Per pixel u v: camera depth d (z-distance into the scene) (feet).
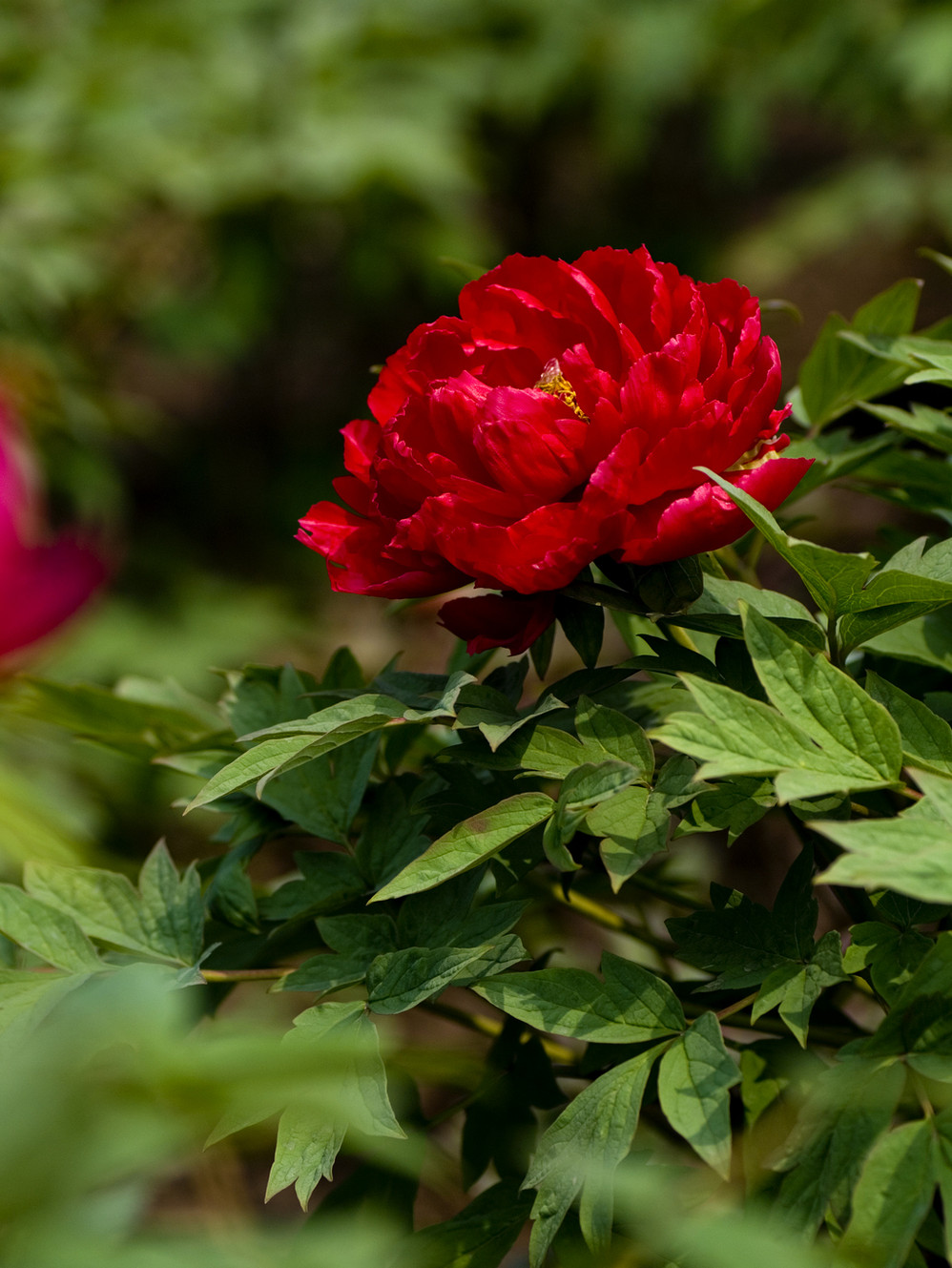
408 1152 4.26
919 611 4.16
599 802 4.13
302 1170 4.04
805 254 14.29
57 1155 3.43
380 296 13.98
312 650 13.76
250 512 15.35
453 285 13.74
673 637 4.52
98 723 4.91
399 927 4.27
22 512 4.44
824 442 4.83
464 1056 4.52
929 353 4.59
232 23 13.06
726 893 4.22
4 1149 3.41
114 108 11.22
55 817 4.96
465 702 4.26
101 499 11.03
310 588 14.98
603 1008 4.10
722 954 4.18
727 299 4.36
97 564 4.52
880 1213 3.82
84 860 4.86
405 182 12.29
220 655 12.35
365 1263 3.59
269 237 12.96
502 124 16.06
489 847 4.10
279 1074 3.50
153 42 12.27
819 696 4.03
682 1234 3.87
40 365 10.13
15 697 4.86
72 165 10.89
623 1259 4.12
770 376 4.22
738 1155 4.34
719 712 4.00
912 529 10.62
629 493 4.19
